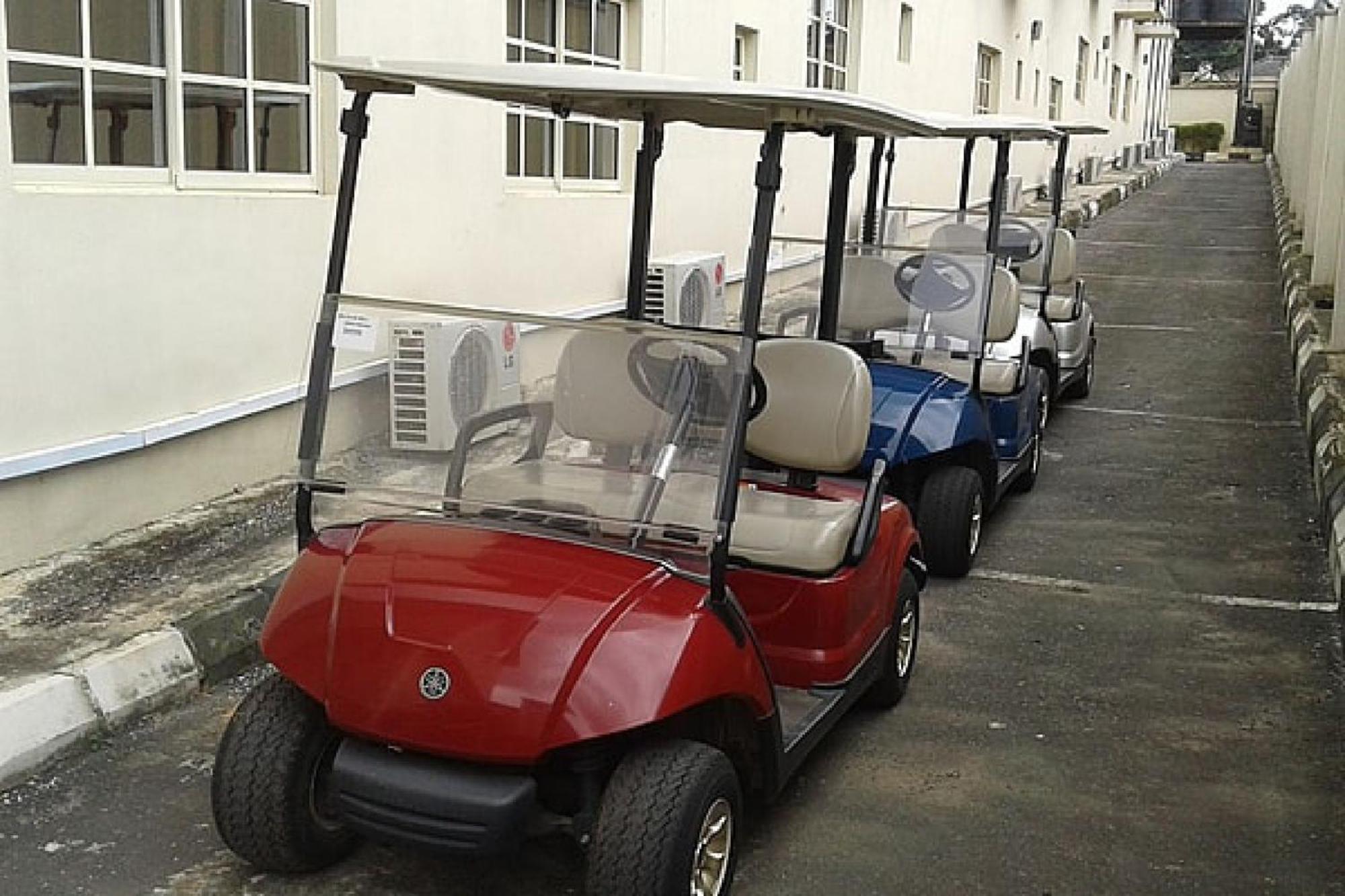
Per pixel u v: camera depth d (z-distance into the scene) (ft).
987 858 12.39
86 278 17.15
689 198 34.83
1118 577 20.39
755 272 11.19
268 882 11.59
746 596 13.51
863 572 13.97
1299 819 13.25
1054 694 16.11
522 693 9.87
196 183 19.17
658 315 29.40
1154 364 37.86
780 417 14.46
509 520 11.49
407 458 12.15
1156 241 67.36
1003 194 23.41
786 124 11.63
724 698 10.92
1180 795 13.69
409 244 23.58
